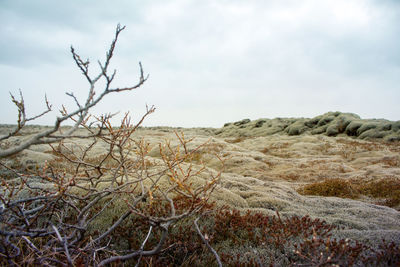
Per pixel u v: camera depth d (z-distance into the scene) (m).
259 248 4.02
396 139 31.27
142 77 1.89
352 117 42.47
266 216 5.14
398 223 5.49
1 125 44.00
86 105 1.83
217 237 4.26
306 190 11.64
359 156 22.72
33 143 1.68
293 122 51.00
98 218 4.67
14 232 2.43
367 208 6.69
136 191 5.69
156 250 2.55
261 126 56.38
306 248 3.69
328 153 25.73
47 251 2.67
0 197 2.42
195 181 6.75
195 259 3.64
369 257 3.46
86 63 1.81
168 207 4.78
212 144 27.08
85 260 2.79
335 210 6.39
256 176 16.20
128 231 4.15
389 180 11.85
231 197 6.36
